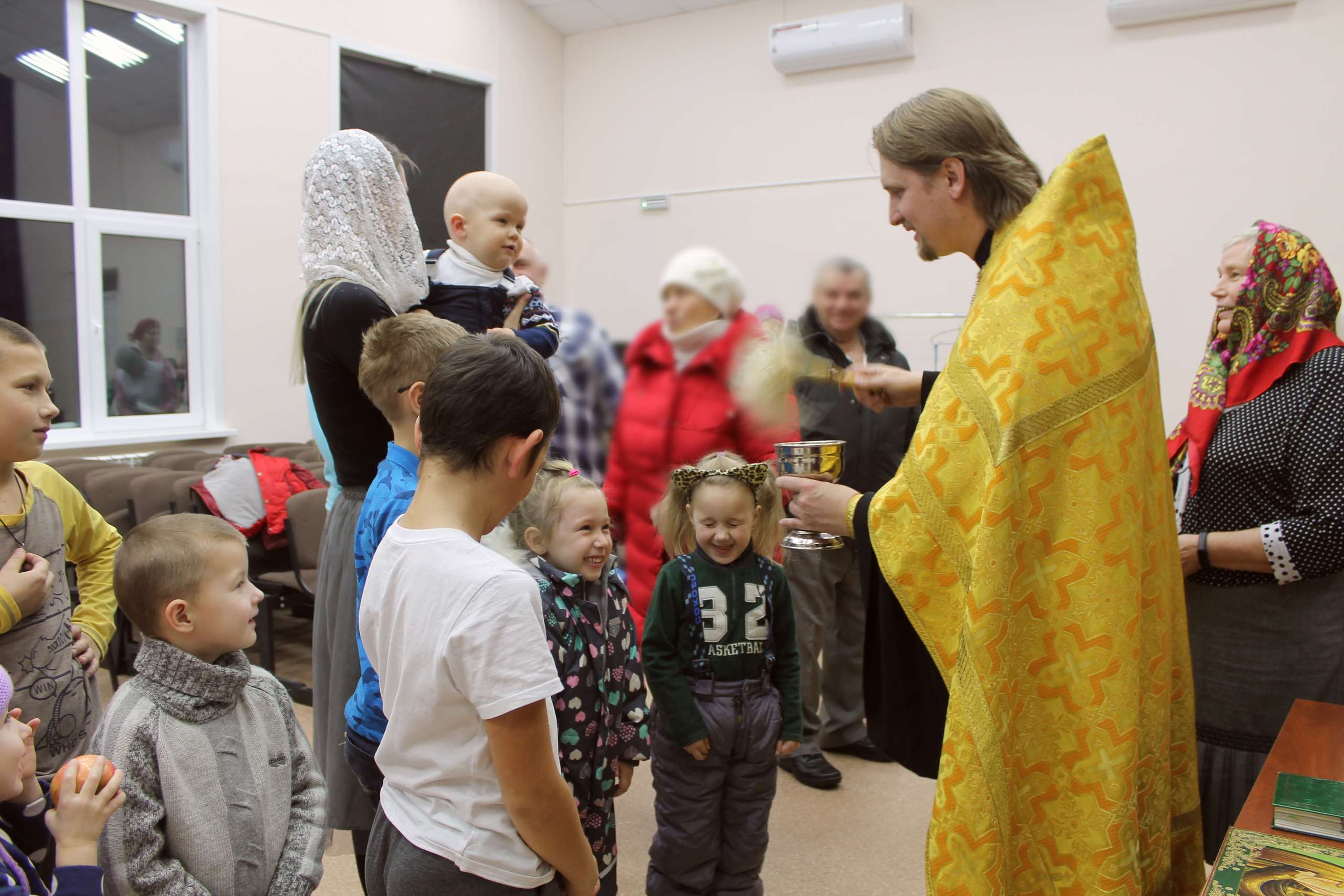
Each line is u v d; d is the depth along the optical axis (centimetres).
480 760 101
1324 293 161
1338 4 487
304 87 590
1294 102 502
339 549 160
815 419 271
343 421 160
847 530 127
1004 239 116
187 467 461
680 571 187
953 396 112
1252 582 162
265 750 130
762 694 188
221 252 555
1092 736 107
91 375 520
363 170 168
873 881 217
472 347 106
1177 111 533
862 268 273
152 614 123
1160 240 542
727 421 244
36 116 494
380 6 631
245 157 562
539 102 751
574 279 775
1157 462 117
